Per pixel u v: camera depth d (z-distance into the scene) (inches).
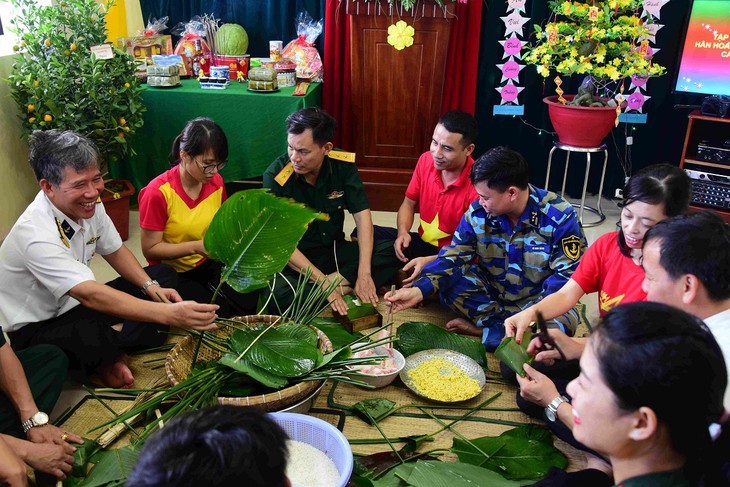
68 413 77.9
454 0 136.3
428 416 77.5
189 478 26.5
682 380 33.4
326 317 96.3
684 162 142.1
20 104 126.1
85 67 124.7
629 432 35.9
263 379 66.7
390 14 139.0
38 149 74.9
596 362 36.6
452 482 57.6
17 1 126.3
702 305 50.8
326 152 103.1
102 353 80.2
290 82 148.3
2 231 130.6
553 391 65.7
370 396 81.4
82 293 75.3
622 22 131.0
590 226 149.6
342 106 157.3
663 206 67.6
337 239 114.2
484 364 86.3
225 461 27.0
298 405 68.5
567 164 150.4
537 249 90.6
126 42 150.1
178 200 98.9
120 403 80.2
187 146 92.2
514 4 147.6
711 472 37.4
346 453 57.9
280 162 107.4
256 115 140.6
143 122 136.9
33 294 81.3
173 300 88.5
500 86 158.2
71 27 129.2
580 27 134.2
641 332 34.8
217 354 80.7
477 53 151.2
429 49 141.8
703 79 137.6
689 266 49.6
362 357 80.1
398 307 92.6
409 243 112.1
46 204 78.2
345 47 150.6
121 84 130.4
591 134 138.1
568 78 154.9
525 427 71.1
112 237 88.5
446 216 109.3
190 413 30.8
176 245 98.8
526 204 89.3
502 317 96.0
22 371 67.8
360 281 104.0
